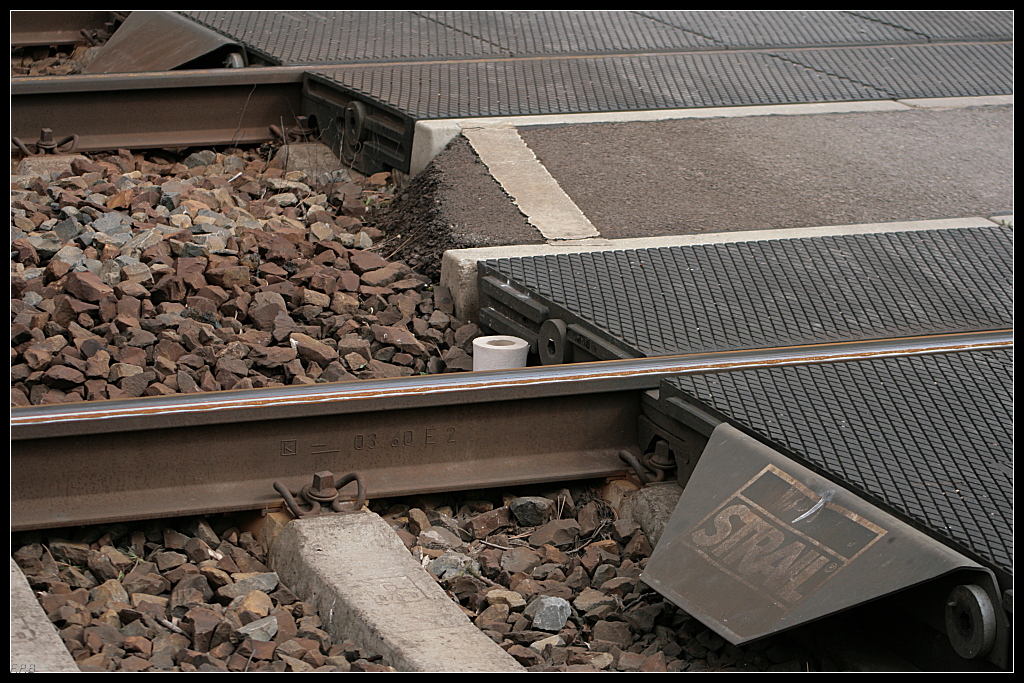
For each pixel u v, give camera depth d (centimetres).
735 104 833
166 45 898
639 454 464
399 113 757
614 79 860
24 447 374
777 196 672
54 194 662
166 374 481
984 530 352
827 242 602
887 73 914
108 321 518
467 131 736
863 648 356
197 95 809
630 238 604
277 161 809
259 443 407
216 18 957
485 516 427
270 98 839
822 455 394
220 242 604
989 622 313
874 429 415
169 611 352
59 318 510
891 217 648
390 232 688
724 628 338
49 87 752
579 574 402
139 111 791
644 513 427
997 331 511
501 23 988
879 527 344
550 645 362
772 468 383
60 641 309
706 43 960
